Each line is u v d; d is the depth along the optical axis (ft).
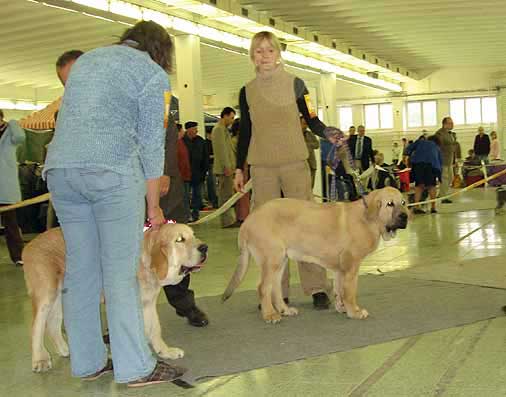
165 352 12.66
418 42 64.18
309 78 82.28
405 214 15.34
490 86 89.40
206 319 15.24
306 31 55.01
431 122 95.09
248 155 16.98
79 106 10.44
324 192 46.73
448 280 19.06
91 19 46.60
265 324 15.16
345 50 63.67
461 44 66.54
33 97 79.77
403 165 68.39
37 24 46.73
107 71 10.52
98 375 11.66
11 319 17.25
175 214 15.24
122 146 10.48
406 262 23.16
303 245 15.56
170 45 11.85
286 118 16.44
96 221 10.80
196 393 10.85
